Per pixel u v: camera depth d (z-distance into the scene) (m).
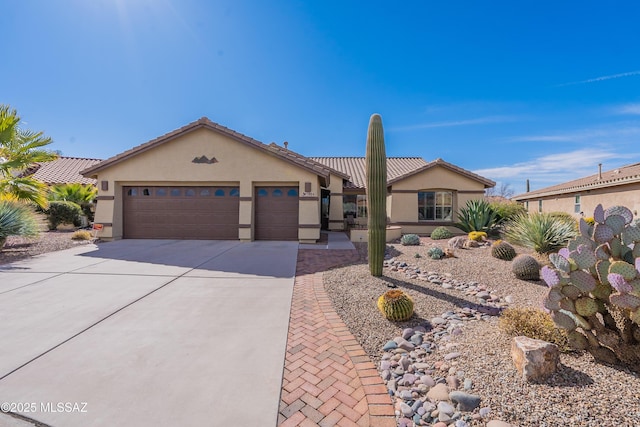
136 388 3.00
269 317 4.86
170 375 3.23
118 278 7.07
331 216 19.33
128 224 13.52
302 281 6.94
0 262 8.72
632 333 3.07
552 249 8.66
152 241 12.84
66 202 17.50
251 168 12.91
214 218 13.35
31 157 12.23
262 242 12.79
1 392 2.91
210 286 6.51
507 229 11.37
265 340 4.08
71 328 4.36
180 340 4.04
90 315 4.84
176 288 6.35
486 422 2.51
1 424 2.52
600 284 3.24
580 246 3.23
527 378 2.88
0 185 11.27
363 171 22.69
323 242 13.13
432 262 8.36
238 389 3.03
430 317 4.91
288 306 5.36
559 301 3.26
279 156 12.74
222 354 3.70
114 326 4.44
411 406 2.84
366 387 3.12
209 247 11.44
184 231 13.40
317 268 8.18
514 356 3.15
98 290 6.16
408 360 3.58
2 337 4.07
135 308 5.18
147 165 13.04
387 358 3.72
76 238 13.00
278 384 3.13
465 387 2.96
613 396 2.59
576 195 19.23
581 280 3.17
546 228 8.81
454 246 10.59
